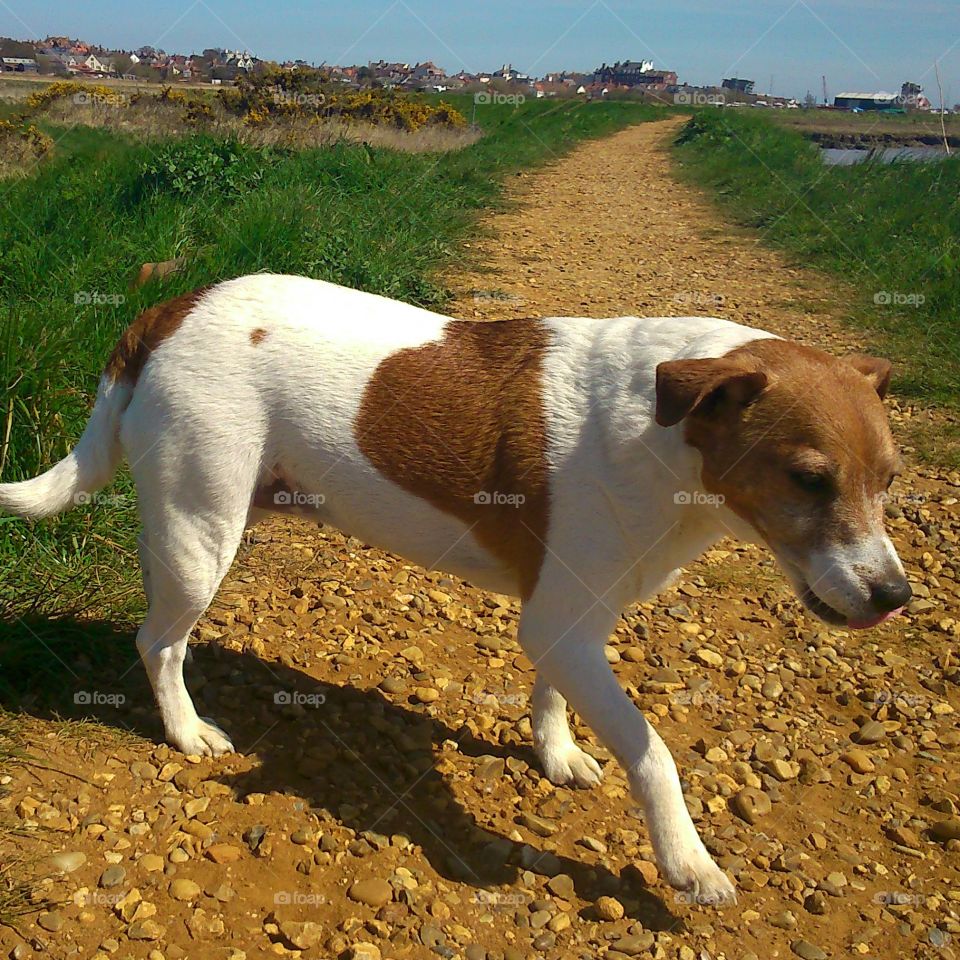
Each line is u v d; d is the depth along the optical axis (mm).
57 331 1085
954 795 808
